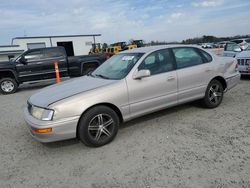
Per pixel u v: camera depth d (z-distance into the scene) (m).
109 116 3.91
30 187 2.98
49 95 3.94
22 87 12.17
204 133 4.14
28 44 37.03
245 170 2.95
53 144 4.16
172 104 4.68
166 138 4.05
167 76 4.52
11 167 3.51
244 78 9.26
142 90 4.22
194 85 4.94
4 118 6.09
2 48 35.19
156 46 4.83
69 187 2.92
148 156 3.49
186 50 5.00
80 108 3.62
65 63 11.19
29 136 4.66
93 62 11.87
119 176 3.05
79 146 4.00
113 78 4.26
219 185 2.70
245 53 8.77
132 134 4.31
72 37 39.78
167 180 2.88
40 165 3.51
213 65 5.23
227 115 4.95
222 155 3.35
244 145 3.60
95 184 2.94
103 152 3.73
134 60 4.39
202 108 5.47
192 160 3.28
